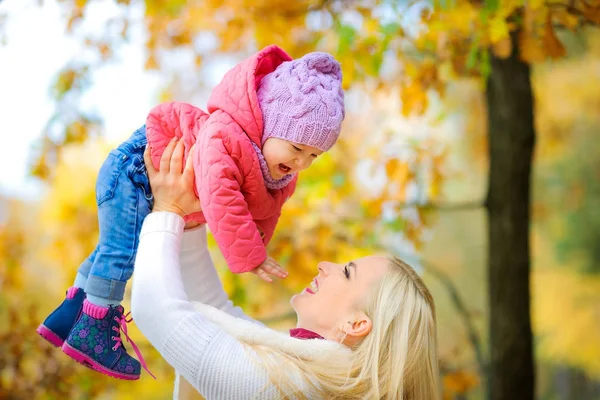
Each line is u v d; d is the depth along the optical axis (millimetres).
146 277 1979
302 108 2104
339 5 4375
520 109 4773
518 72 4754
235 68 2176
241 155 2086
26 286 6355
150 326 1944
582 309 14352
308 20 4570
